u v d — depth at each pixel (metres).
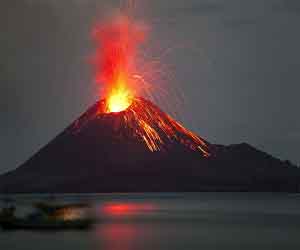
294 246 189.62
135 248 183.00
